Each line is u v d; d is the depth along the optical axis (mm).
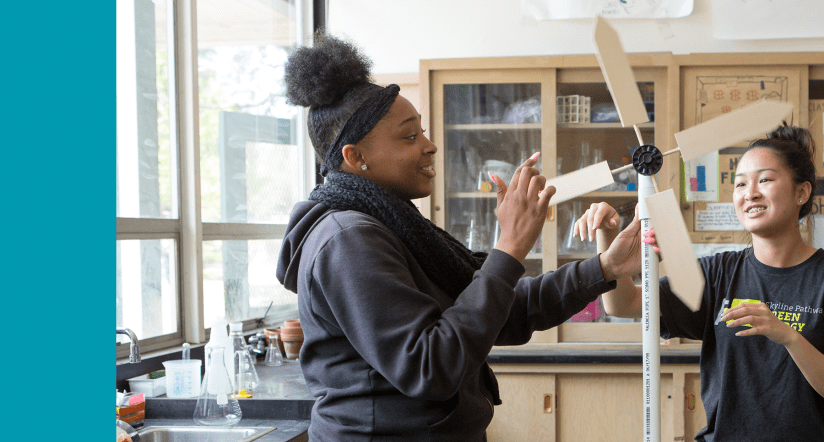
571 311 1126
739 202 1384
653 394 999
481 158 3012
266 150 3037
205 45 2570
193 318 2375
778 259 1366
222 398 1737
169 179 2334
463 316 830
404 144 1003
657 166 1009
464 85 2967
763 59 2732
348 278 839
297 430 1702
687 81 2793
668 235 979
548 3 3107
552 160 2900
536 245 2949
